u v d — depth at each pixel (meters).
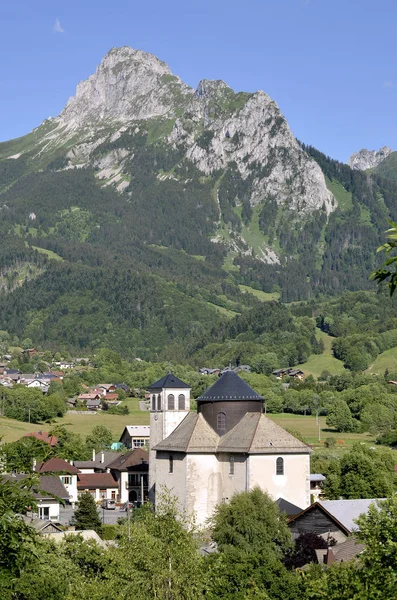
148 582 53.19
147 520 57.50
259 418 117.06
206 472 116.38
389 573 37.62
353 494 125.06
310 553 83.62
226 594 61.66
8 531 35.19
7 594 36.16
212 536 91.00
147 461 168.50
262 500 92.38
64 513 141.12
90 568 77.06
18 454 38.19
